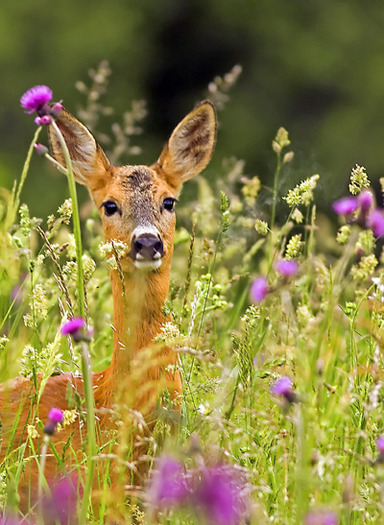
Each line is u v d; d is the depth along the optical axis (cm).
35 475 918
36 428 946
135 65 4147
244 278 1420
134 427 900
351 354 928
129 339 901
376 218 772
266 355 959
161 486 671
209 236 1434
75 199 787
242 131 3978
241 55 4256
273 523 740
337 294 776
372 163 3847
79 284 790
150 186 1084
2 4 4053
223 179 1700
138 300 1004
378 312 929
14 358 1001
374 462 736
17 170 3638
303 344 918
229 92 4081
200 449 707
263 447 844
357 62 4103
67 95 3950
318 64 4088
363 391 868
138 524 855
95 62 4050
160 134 4231
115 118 3944
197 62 4297
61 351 1133
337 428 908
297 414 762
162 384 902
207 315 1104
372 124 3934
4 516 768
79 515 752
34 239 1086
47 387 987
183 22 4288
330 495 779
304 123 4006
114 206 1072
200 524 618
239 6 4300
